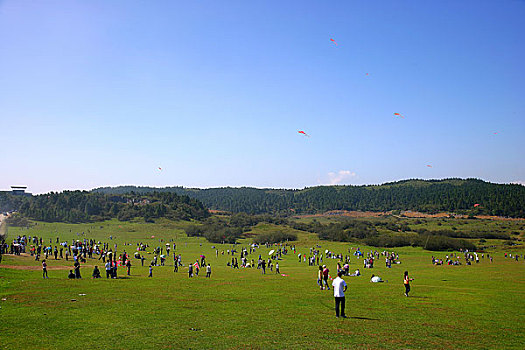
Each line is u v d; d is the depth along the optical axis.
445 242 126.69
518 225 189.50
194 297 28.25
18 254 61.75
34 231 147.88
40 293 28.00
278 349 14.55
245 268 67.62
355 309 23.30
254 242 151.38
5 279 34.78
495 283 41.84
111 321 19.30
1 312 21.02
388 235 149.75
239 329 17.73
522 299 28.55
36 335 16.34
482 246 132.25
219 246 134.88
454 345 15.43
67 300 25.17
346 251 120.44
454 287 36.91
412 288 35.03
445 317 21.14
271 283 39.62
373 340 15.87
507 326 19.25
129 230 177.50
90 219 199.88
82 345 14.98
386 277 50.75
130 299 26.33
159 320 19.67
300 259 90.38
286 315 21.20
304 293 31.02
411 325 18.84
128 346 14.91
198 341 15.64
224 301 26.45
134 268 59.41
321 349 14.56
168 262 76.88
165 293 30.14
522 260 94.06
